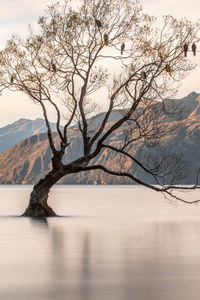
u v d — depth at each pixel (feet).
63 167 161.58
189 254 91.04
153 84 146.82
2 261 83.15
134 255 89.81
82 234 127.44
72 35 151.94
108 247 101.86
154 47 147.02
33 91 156.87
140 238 118.83
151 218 189.67
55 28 152.97
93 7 150.10
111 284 62.95
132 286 61.67
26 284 63.31
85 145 157.89
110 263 80.23
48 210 180.75
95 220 175.63
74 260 83.66
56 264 79.56
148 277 67.77
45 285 62.59
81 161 157.48
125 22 149.48
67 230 137.28
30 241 113.09
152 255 89.81
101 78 153.58
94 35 152.35
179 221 173.78
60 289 60.08
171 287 61.05
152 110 147.33
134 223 163.73
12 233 129.08
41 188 175.22
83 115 156.76
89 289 60.03
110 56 153.28
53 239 116.78
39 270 73.77
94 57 154.20
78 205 301.84
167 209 258.78
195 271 72.49
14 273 71.46
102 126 154.71
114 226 151.02
